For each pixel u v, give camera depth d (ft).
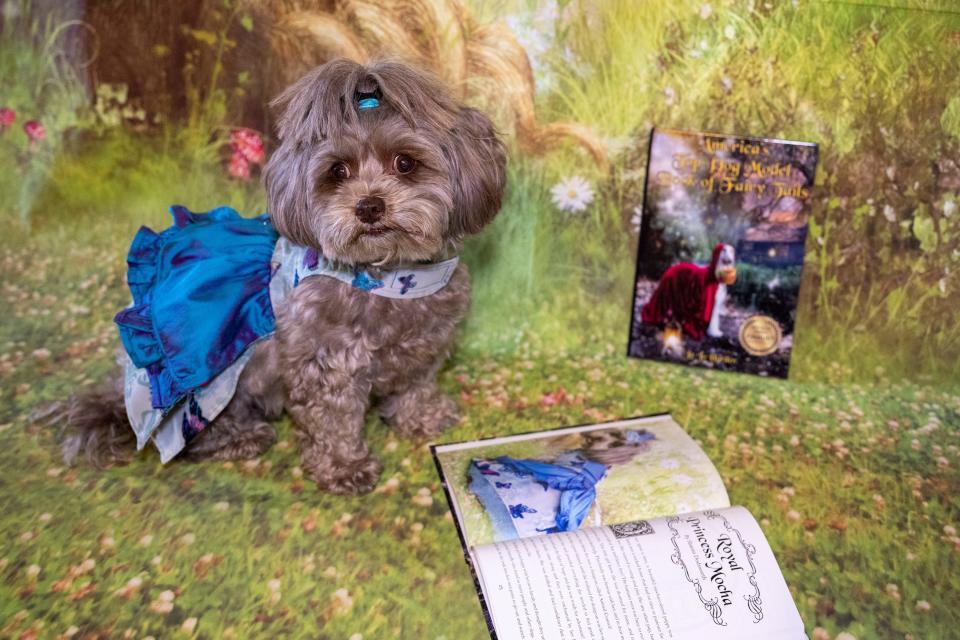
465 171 3.84
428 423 4.73
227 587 3.54
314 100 3.54
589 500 4.00
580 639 3.19
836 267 5.21
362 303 3.92
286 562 3.69
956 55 4.80
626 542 3.61
